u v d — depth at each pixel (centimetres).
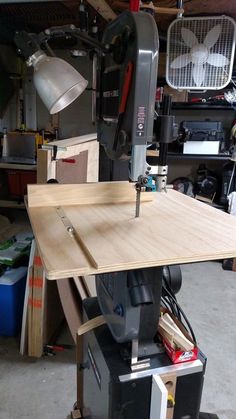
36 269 175
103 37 95
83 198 119
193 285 272
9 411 152
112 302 94
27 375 174
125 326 85
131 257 73
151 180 103
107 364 89
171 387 89
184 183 340
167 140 88
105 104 94
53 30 85
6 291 192
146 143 80
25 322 185
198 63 176
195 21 172
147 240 83
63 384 168
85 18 131
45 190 114
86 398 120
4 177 334
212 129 299
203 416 134
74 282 184
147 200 122
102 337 100
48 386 167
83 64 358
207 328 216
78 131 387
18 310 201
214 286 272
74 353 190
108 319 99
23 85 381
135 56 73
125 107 79
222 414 154
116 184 121
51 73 84
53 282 195
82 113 381
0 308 196
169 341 92
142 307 86
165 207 114
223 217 103
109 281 96
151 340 93
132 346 88
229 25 170
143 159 82
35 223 97
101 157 256
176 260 73
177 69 179
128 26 76
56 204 117
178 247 79
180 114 350
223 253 77
